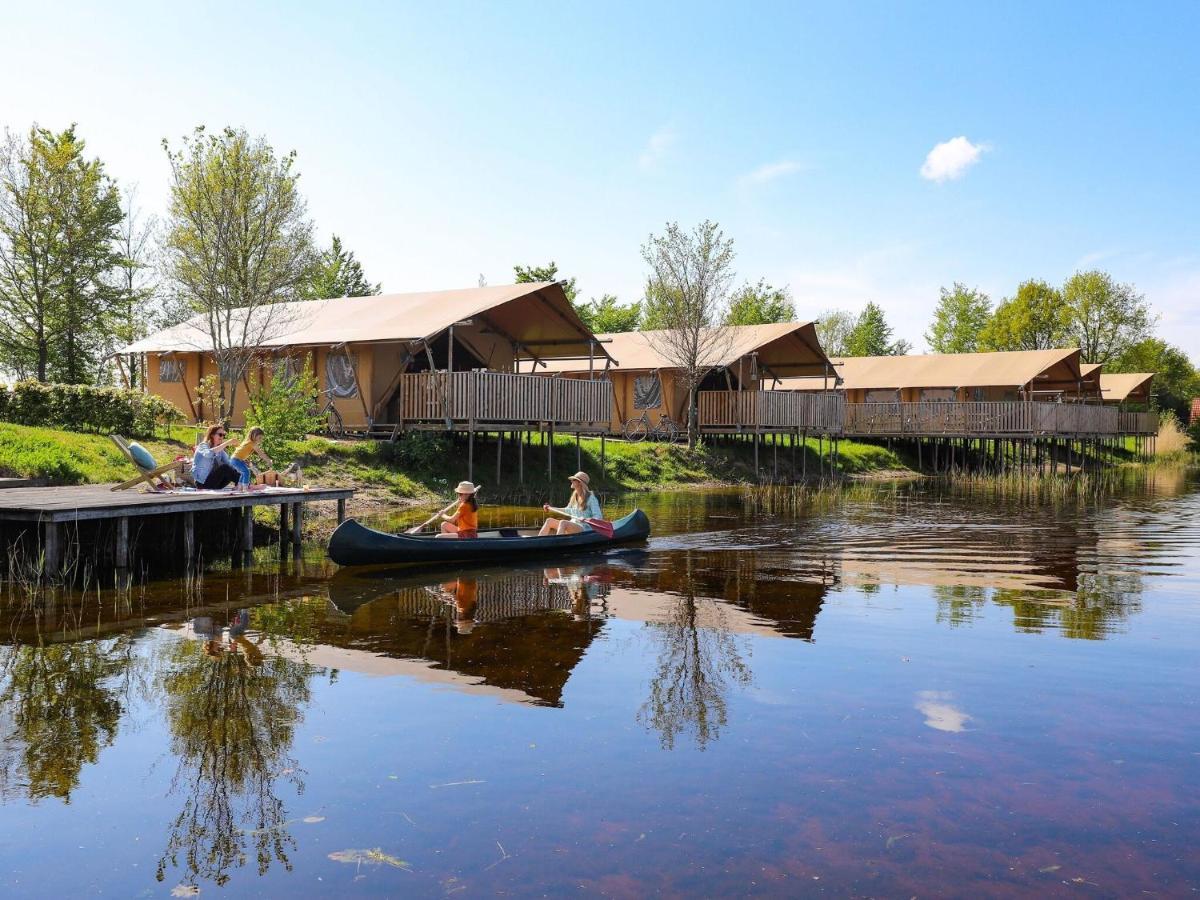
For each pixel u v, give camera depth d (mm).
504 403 23344
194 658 7777
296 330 25688
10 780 5281
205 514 13680
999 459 41281
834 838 4570
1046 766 5469
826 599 10430
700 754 5637
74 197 34000
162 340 27922
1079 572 12359
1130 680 7180
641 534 15445
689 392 32656
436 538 12594
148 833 4652
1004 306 69812
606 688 6953
